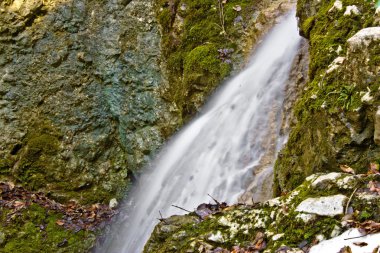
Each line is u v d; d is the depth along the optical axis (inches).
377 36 101.2
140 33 220.7
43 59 221.1
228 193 153.8
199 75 191.0
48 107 217.5
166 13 217.5
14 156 213.2
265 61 174.4
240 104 171.2
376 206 86.0
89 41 223.5
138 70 216.8
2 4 226.2
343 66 109.8
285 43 169.8
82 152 213.3
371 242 78.8
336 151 104.7
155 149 209.5
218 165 164.2
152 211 185.5
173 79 211.2
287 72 158.2
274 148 148.6
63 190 207.9
